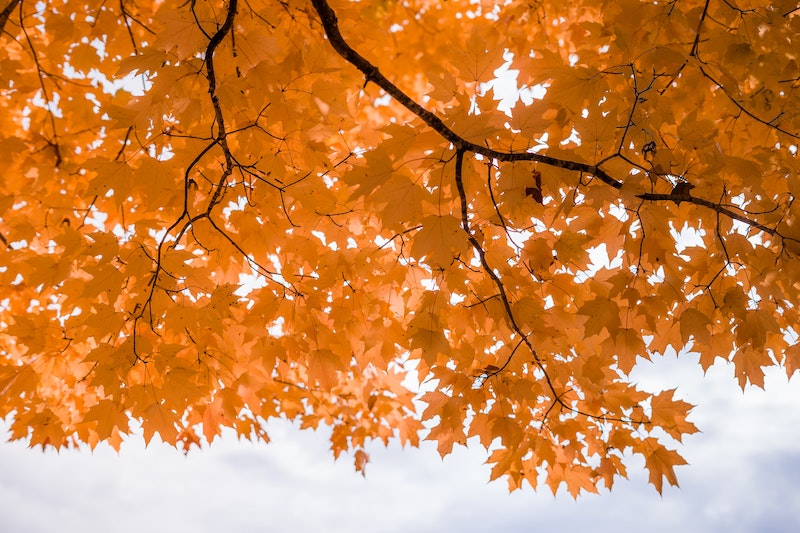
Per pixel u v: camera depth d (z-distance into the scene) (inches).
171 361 98.5
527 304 105.8
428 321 103.5
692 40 103.0
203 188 110.8
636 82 91.1
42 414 115.6
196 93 95.4
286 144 106.7
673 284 101.8
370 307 114.0
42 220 135.5
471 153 93.7
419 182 95.5
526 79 108.1
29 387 115.8
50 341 114.3
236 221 109.2
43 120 149.1
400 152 91.4
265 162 101.0
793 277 97.2
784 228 94.3
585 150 98.3
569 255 103.0
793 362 115.7
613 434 118.6
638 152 99.7
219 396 116.2
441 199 91.9
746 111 99.7
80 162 154.1
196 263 120.0
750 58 98.3
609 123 93.0
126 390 97.9
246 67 92.8
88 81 152.9
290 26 117.0
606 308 100.6
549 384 110.7
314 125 100.3
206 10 90.5
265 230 110.2
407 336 105.2
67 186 145.9
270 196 105.8
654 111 97.7
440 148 91.7
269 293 109.9
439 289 104.3
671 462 115.6
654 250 101.4
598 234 107.6
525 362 115.7
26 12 141.3
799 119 103.3
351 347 115.2
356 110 127.6
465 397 111.5
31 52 149.8
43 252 135.6
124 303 110.3
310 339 112.6
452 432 115.0
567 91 97.2
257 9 111.8
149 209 107.0
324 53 100.0
